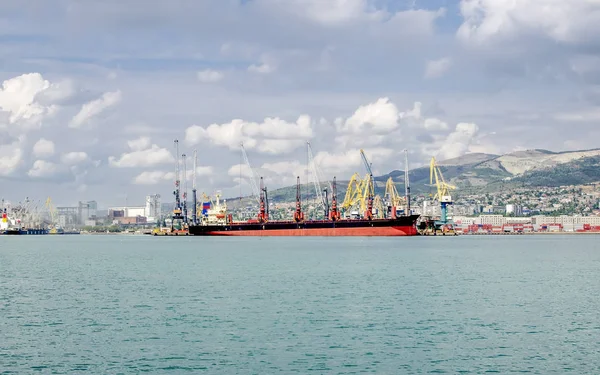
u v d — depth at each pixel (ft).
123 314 282.77
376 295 344.08
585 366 196.24
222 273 481.87
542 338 231.91
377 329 247.29
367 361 201.36
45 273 497.46
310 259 644.69
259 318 270.67
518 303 314.35
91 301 324.39
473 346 220.02
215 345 221.66
